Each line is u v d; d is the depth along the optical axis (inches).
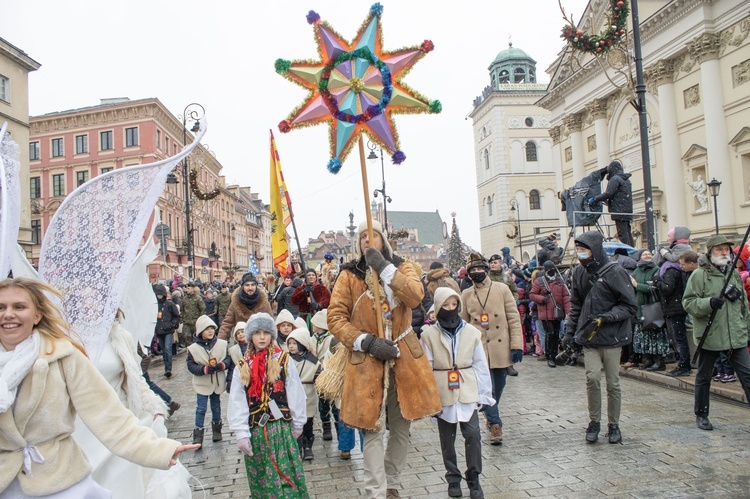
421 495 184.2
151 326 196.9
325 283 371.6
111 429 98.0
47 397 93.3
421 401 156.3
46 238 141.8
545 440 234.2
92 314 137.9
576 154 1409.9
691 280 231.9
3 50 1143.6
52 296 137.4
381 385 155.5
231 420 161.8
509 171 2208.4
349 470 217.0
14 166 127.1
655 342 337.1
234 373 166.1
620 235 484.7
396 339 159.6
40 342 95.1
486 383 184.2
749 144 919.0
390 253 166.6
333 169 166.4
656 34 1091.9
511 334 248.8
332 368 168.2
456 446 237.9
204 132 147.3
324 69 166.2
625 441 223.6
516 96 2220.7
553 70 1517.0
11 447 91.2
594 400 226.8
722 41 967.0
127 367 151.3
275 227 329.7
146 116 1691.7
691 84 1044.5
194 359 265.3
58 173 1747.0
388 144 169.2
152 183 143.1
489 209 2330.2
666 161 1082.1
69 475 94.7
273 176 327.0
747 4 912.3
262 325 166.7
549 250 429.1
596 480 185.8
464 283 438.9
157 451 98.3
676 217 1065.5
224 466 230.8
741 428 230.1
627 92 452.4
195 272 1927.9
